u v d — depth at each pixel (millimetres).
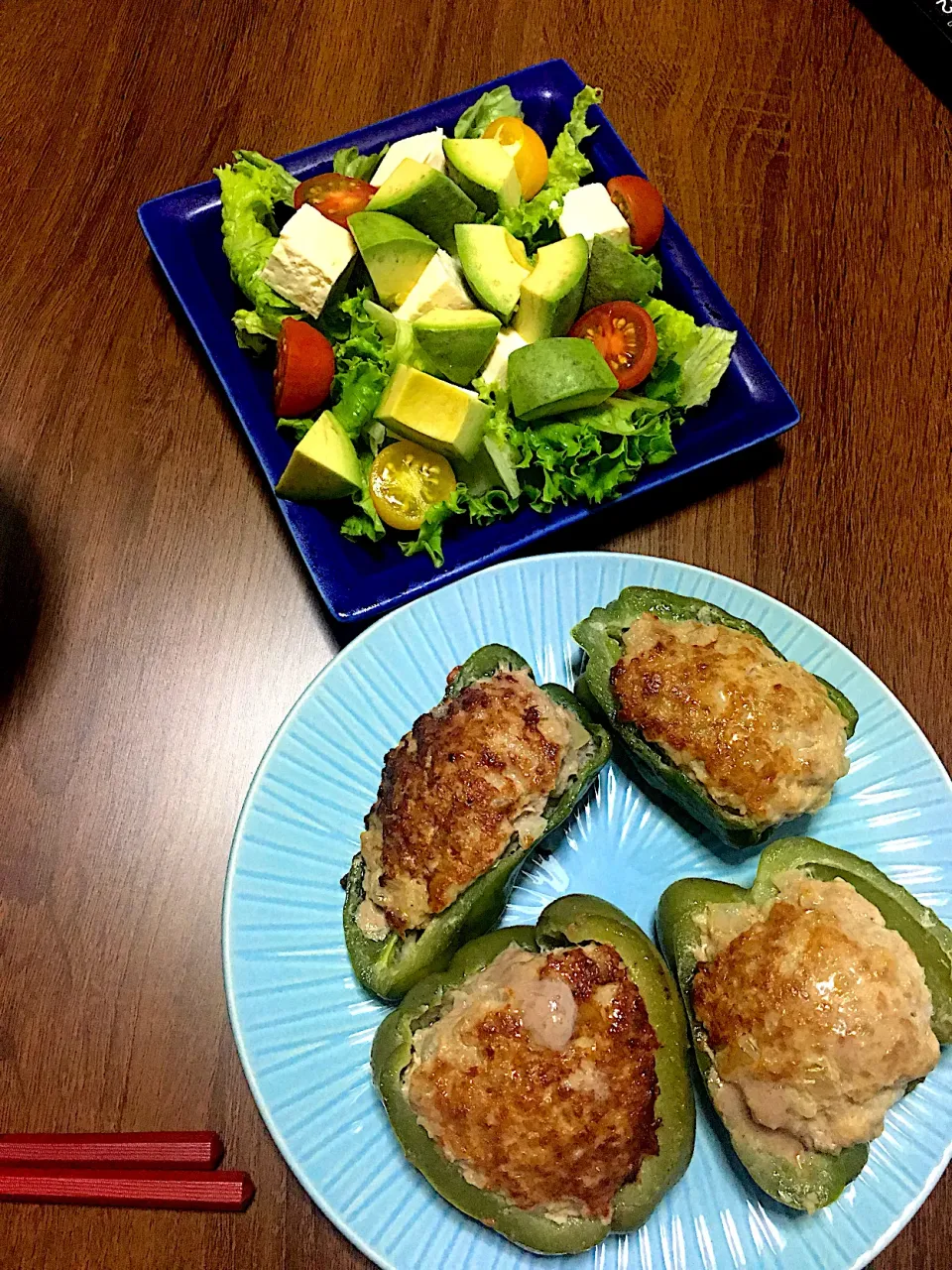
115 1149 291
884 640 355
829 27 438
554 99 404
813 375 388
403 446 349
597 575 333
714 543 365
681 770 296
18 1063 304
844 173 419
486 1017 264
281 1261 286
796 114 428
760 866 294
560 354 337
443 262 356
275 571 360
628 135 422
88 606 354
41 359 381
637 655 300
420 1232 269
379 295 363
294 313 361
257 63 427
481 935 295
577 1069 257
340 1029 288
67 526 363
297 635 353
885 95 432
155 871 325
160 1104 301
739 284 401
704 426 362
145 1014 309
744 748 285
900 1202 275
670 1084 268
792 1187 267
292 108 422
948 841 310
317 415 360
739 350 364
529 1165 254
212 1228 289
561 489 346
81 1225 289
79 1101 302
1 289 390
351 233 352
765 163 419
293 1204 292
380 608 329
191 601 356
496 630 328
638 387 363
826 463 375
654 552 363
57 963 314
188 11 433
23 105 417
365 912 293
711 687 290
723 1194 278
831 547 365
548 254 356
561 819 297
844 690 322
